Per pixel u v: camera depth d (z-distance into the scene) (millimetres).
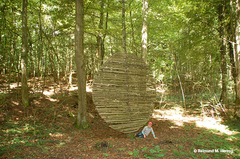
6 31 10016
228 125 8586
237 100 9227
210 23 12195
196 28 12547
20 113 7840
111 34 11070
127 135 7027
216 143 6148
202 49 11781
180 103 14594
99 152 5289
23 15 8594
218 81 11383
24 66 8594
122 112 6793
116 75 6828
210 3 11125
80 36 7801
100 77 6543
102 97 6516
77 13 7730
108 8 9867
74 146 5738
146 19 9641
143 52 9477
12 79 13148
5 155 4504
